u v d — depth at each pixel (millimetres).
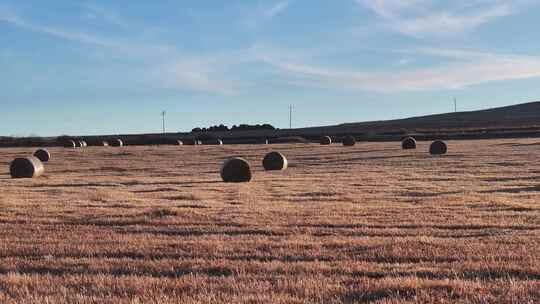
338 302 6883
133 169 35312
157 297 7156
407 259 9281
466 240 10758
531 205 15672
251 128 129250
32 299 7141
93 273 8594
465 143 61281
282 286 7559
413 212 14641
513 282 7566
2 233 12008
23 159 29781
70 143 72250
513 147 51062
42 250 10180
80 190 21672
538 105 156375
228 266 8773
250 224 13000
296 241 10719
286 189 21250
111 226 12977
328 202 17078
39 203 17125
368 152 48688
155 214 14484
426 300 6867
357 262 9000
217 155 49531
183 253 9828
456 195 18500
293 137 87188
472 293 7121
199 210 15297
